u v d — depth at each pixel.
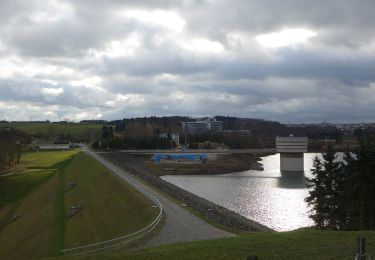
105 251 48.94
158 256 37.59
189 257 36.78
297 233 46.22
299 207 103.50
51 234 78.94
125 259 37.53
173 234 53.88
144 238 52.44
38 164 191.25
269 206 105.50
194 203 79.50
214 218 64.06
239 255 36.72
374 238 40.69
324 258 33.94
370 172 58.16
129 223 68.62
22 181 145.12
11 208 112.62
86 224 79.19
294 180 168.88
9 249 77.25
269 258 35.09
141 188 99.44
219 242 42.25
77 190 116.56
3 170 171.00
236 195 125.31
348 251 35.53
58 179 143.25
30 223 91.81
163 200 80.69
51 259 41.12
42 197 117.56
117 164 178.12
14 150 195.75
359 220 60.88
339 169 66.69
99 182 117.56
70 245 70.00
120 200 86.94
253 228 58.44
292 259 34.34
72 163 189.62
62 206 100.50
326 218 67.06
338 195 65.50
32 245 75.31
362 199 59.16
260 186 148.75
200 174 199.12
